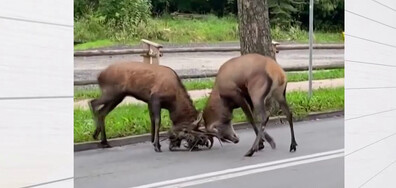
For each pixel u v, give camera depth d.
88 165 10.37
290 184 13.02
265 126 13.34
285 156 13.21
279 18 13.39
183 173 11.80
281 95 13.58
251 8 12.99
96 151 10.54
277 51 13.52
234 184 12.37
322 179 13.52
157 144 11.71
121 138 11.01
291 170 13.13
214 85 12.95
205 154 12.41
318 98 13.77
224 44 12.78
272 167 12.92
